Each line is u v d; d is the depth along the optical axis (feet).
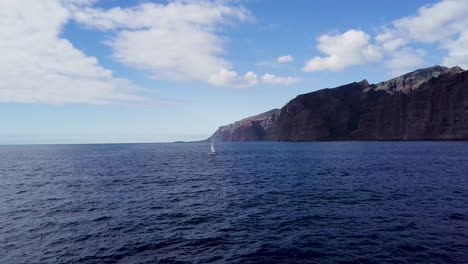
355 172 166.30
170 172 184.96
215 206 91.09
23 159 329.11
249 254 53.83
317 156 297.12
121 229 69.05
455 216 74.43
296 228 68.03
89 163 258.98
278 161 254.47
